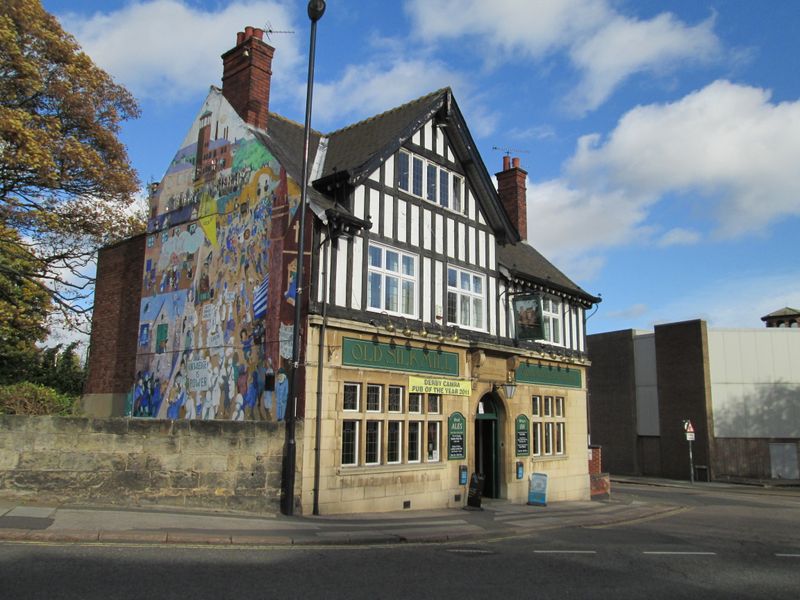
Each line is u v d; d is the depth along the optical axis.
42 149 18.20
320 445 13.52
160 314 17.80
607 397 39.69
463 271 18.20
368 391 14.98
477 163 18.52
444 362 16.95
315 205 14.12
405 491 15.37
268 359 14.31
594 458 24.00
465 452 17.22
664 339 37.28
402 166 16.70
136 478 12.06
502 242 19.59
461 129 18.11
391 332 15.21
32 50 19.41
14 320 20.02
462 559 9.60
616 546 11.52
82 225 20.94
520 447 19.58
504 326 19.45
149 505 12.05
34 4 19.06
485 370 18.36
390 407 15.45
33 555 8.02
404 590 7.42
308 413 13.41
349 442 14.41
